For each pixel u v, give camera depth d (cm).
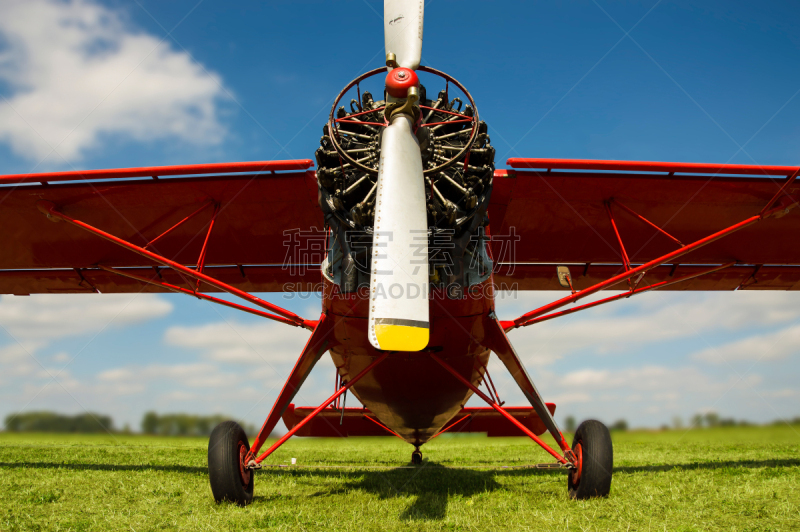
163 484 500
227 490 394
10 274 708
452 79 383
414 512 364
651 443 1271
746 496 386
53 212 539
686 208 571
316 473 631
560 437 436
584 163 495
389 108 352
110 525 335
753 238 629
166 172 502
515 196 547
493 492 457
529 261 680
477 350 488
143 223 596
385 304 320
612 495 409
